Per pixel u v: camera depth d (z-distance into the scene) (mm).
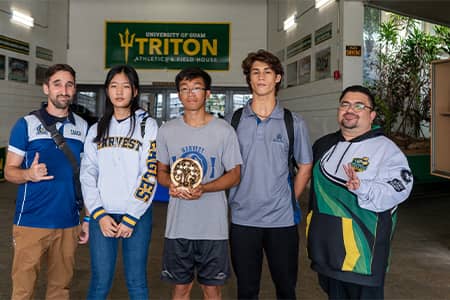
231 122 2166
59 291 2211
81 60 10883
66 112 2166
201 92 2016
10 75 8836
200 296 2836
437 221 5102
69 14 10828
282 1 9539
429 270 3336
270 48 10578
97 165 2012
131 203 1925
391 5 6312
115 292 2834
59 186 2090
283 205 2090
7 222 4773
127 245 1976
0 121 8484
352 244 1816
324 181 1956
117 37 10914
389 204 1780
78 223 2234
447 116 3939
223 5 10945
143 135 2008
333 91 6855
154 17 10953
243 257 2109
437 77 4016
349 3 6457
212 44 11000
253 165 2088
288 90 9086
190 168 1918
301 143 2125
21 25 9219
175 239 2045
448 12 6543
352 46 6496
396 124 7137
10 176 2016
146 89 11086
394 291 2904
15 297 2082
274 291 2889
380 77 6676
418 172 6695
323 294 2854
